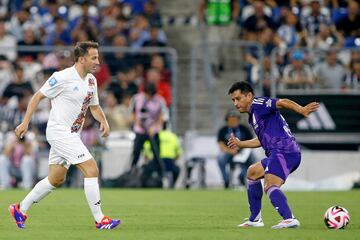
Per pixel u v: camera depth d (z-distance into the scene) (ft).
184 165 265.75
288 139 127.13
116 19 306.35
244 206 181.98
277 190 124.98
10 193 215.92
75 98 126.82
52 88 126.41
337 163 267.80
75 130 128.47
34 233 122.11
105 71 278.26
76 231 124.77
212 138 264.11
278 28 310.86
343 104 268.62
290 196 218.79
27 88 268.62
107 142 261.44
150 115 254.27
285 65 283.79
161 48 283.59
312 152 267.39
